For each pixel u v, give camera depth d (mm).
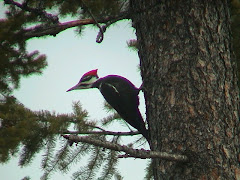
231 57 9820
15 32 11477
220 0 9945
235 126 9359
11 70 12500
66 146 12891
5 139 11227
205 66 9539
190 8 9797
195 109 9367
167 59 9750
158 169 9461
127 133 12055
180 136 9328
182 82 9547
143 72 10172
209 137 9203
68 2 12453
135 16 10336
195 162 9125
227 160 9102
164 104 9602
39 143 12258
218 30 9781
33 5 11984
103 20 10773
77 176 13086
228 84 9555
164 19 9906
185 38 9719
